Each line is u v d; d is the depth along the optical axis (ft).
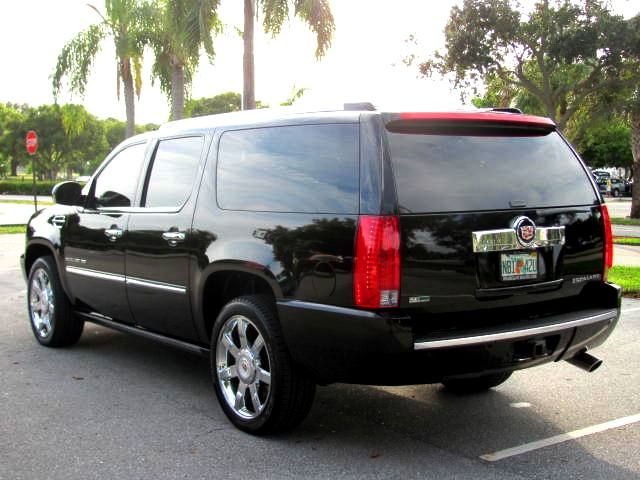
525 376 18.53
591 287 14.74
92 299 19.06
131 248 17.08
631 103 70.54
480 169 13.07
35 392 16.85
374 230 11.76
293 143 13.78
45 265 20.83
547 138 14.56
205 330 15.47
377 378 12.12
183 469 12.44
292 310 12.76
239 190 14.57
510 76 73.82
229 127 15.42
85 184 20.21
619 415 15.51
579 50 63.26
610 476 12.26
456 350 12.02
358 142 12.51
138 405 15.97
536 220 13.35
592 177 15.03
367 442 13.79
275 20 45.60
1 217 81.15
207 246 14.78
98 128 220.64
